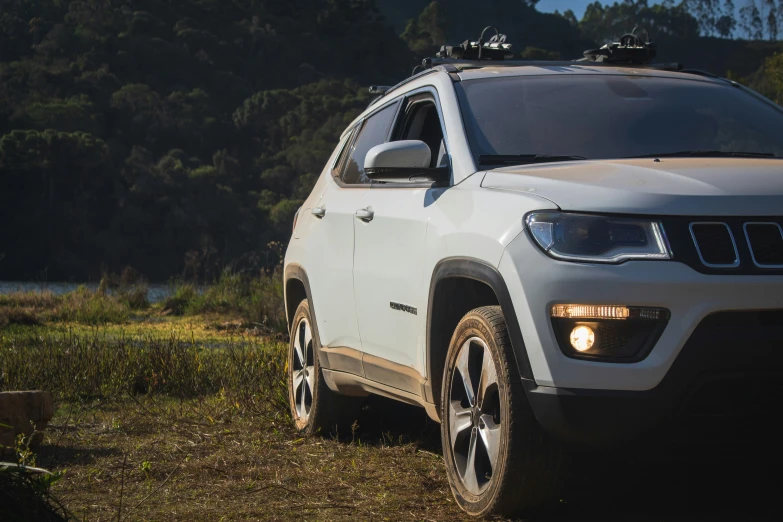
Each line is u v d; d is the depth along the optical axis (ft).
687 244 9.56
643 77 14.61
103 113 488.02
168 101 524.11
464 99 13.70
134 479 13.85
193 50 615.16
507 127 13.08
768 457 9.97
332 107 537.24
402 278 13.10
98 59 549.54
